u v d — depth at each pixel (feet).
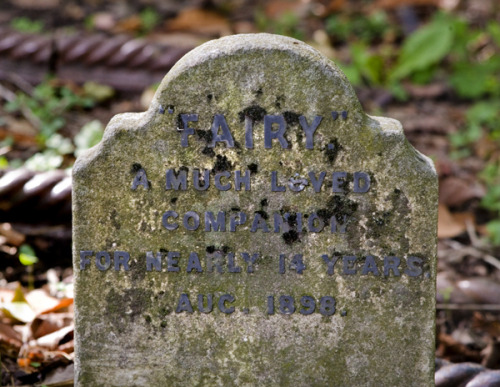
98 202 4.25
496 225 6.03
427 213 4.25
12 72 7.34
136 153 4.23
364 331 4.33
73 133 6.64
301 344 4.34
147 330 4.33
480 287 5.35
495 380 4.54
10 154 6.27
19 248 5.52
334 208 4.26
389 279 4.30
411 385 4.36
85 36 7.55
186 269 4.30
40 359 4.77
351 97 4.18
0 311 4.98
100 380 4.37
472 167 6.79
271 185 4.25
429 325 4.32
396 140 4.21
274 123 4.20
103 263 4.29
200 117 4.20
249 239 4.28
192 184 4.25
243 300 4.32
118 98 7.34
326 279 4.30
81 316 4.33
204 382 4.37
